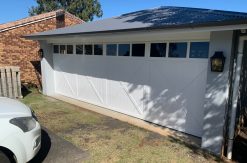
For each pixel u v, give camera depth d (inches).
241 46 181.6
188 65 234.5
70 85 406.9
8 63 470.3
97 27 308.2
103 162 181.9
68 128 253.3
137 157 191.0
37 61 508.1
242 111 272.8
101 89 343.3
